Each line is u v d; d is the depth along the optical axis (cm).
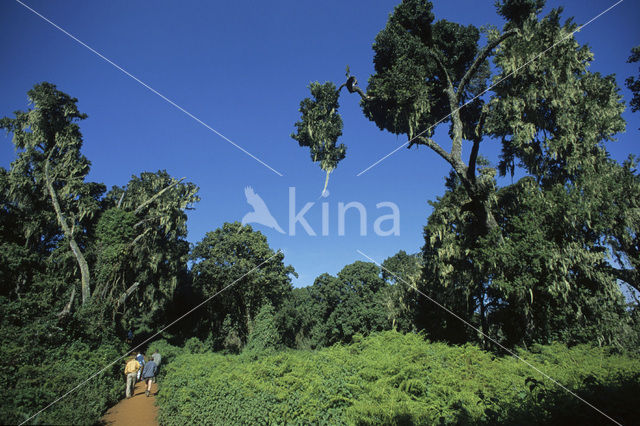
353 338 905
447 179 2573
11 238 2259
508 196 1800
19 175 2358
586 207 1225
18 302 1192
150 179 3353
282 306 4238
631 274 1319
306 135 1734
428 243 2350
